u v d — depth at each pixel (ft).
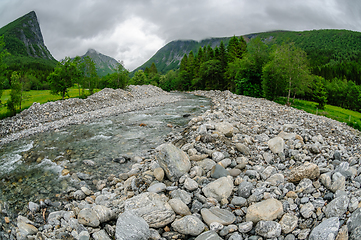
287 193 20.49
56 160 40.60
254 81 175.63
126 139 52.60
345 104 249.34
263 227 16.49
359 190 18.10
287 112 74.95
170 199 21.22
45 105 94.99
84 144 49.88
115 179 30.89
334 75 334.24
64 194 28.19
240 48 238.27
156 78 404.57
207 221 18.48
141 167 34.17
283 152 30.96
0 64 90.79
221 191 21.70
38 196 27.76
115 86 176.55
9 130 73.56
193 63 331.98
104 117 82.94
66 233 18.97
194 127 49.24
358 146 37.63
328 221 15.74
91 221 19.42
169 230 18.43
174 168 25.63
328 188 20.22
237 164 28.81
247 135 38.06
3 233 20.04
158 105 116.06
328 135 45.42
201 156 29.86
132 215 18.45
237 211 19.31
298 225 17.08
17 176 34.19
